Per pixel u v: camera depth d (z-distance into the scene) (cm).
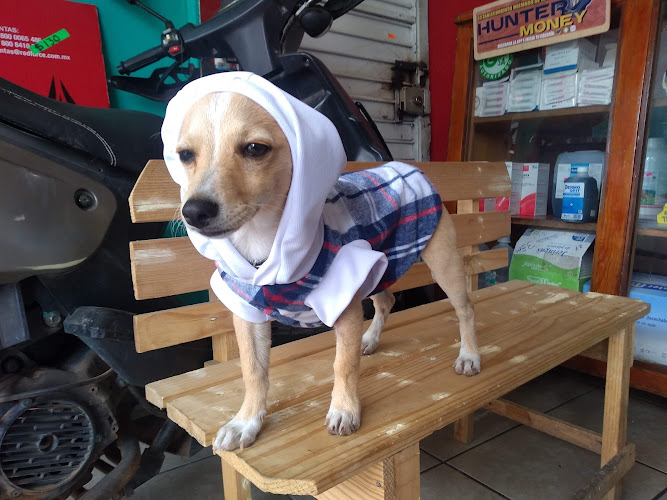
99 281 121
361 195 101
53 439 106
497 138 268
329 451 78
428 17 304
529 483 155
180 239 117
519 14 221
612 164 200
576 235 226
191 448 142
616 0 196
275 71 161
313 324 100
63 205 108
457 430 181
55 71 186
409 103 299
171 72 189
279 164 77
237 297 87
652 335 200
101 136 123
